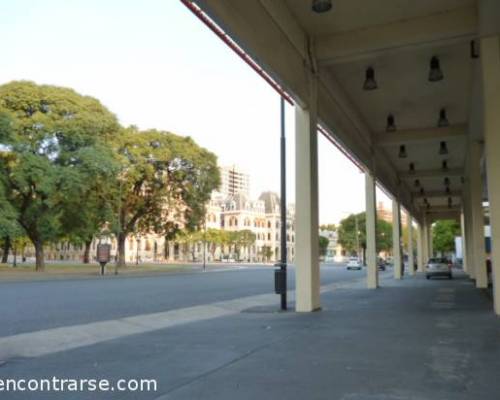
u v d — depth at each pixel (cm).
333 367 703
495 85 1266
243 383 620
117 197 5044
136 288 2683
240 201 14538
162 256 13325
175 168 5559
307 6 1327
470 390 577
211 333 1049
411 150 2925
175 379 646
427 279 3619
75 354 831
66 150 4356
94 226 5322
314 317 1313
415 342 900
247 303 1825
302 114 1539
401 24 1410
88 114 4444
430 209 5744
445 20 1355
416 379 630
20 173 4019
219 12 985
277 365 721
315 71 1534
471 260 3575
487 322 1156
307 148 1528
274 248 14838
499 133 1258
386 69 1694
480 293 2133
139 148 5281
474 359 747
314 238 1530
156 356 803
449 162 3288
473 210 2388
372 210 2647
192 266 7831
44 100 4334
